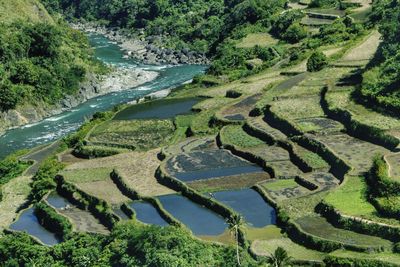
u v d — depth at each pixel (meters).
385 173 106.81
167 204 116.56
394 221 96.69
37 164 150.00
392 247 91.50
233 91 176.88
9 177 145.50
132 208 116.00
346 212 100.75
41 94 198.75
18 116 189.00
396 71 148.62
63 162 144.88
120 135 156.25
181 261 90.00
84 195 124.19
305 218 103.44
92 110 199.25
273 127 145.12
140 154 143.38
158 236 94.31
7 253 106.25
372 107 141.00
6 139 177.25
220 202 113.25
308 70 180.00
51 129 184.25
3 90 188.00
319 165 122.38
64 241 108.31
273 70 198.75
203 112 165.00
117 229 103.00
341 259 88.88
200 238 102.25
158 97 198.25
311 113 146.50
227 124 152.38
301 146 133.12
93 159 143.88
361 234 96.69
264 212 109.25
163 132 156.88
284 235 100.62
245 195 116.44
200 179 124.06
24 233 113.06
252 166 129.88
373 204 102.94
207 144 144.38
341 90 154.38
